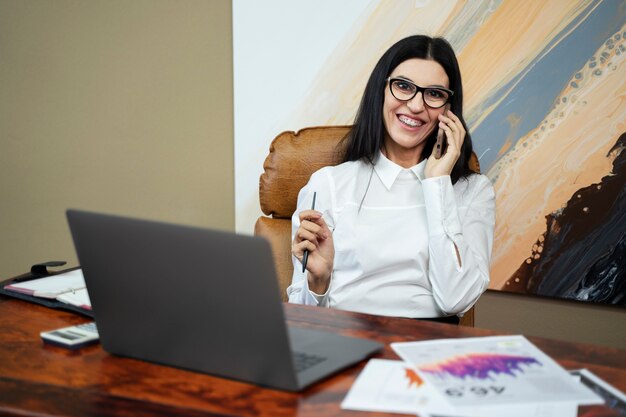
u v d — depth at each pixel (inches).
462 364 39.0
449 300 64.1
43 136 109.3
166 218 105.3
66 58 105.9
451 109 70.2
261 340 35.5
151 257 37.4
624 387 36.0
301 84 93.6
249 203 99.3
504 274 86.4
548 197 83.0
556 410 33.0
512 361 39.6
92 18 103.6
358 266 67.3
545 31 80.5
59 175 109.5
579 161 81.0
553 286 84.0
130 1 101.3
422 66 67.6
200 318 37.1
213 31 98.1
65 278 58.0
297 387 35.4
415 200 69.0
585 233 81.7
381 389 35.6
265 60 95.0
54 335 44.3
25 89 108.7
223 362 37.4
